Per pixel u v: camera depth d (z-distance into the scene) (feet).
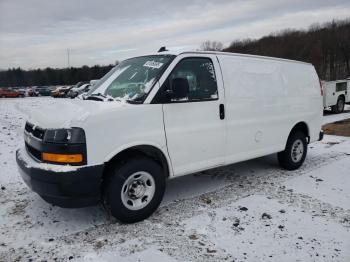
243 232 12.30
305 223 13.00
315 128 21.29
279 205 14.71
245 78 16.46
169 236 11.98
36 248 11.20
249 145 16.78
